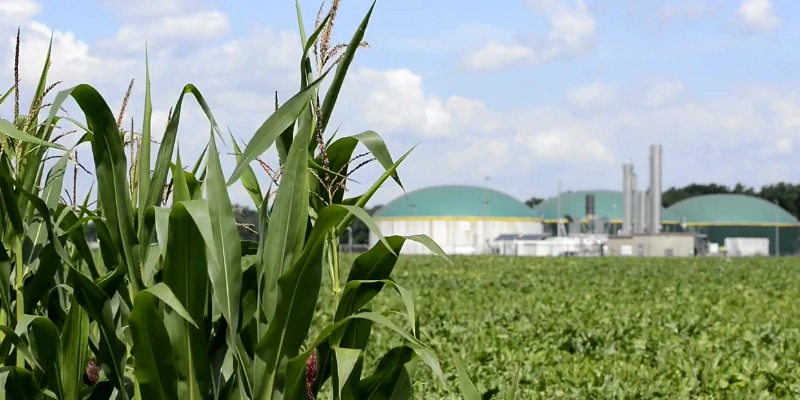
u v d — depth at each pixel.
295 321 3.64
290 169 3.72
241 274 3.69
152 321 3.64
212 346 3.99
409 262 43.91
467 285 24.64
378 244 3.77
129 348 4.14
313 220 4.18
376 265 3.86
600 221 99.75
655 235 84.06
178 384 3.74
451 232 102.19
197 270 3.70
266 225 3.90
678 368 9.09
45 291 4.32
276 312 3.62
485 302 18.16
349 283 3.79
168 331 3.73
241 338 3.88
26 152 4.38
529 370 8.74
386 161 3.99
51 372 4.04
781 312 16.73
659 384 8.23
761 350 10.64
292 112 3.66
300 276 3.62
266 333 3.64
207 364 3.76
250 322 3.86
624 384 8.09
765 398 7.89
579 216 125.50
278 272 3.70
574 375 8.58
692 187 173.00
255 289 3.85
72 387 4.15
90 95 3.70
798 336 12.42
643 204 94.19
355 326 3.92
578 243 84.25
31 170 4.49
